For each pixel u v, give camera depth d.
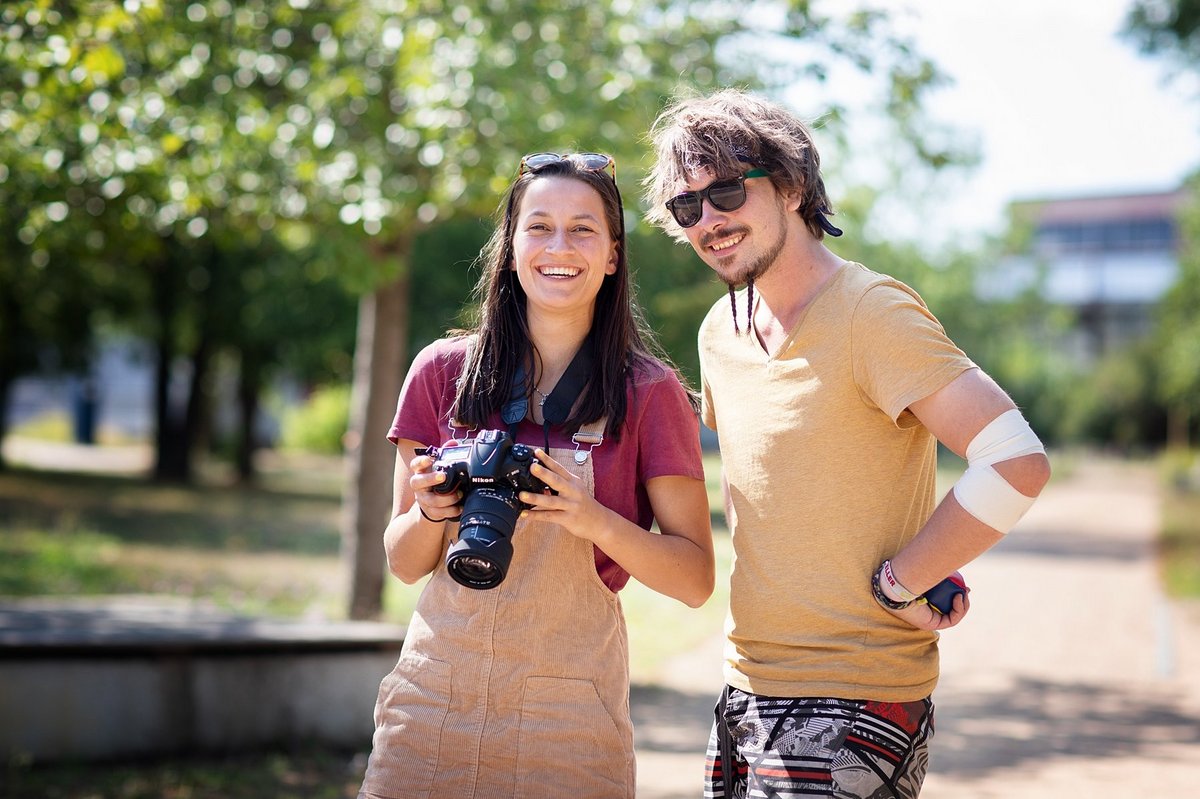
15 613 6.42
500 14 7.38
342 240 7.56
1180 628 10.91
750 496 2.54
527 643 2.45
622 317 2.58
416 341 18.44
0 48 5.33
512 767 2.44
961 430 2.33
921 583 2.36
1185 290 29.78
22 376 24.58
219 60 7.28
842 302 2.46
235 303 22.48
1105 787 5.55
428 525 2.49
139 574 11.73
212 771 5.29
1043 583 14.24
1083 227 90.06
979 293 36.22
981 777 5.74
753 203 2.49
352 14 7.30
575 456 2.51
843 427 2.45
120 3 5.31
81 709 5.31
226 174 7.37
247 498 22.69
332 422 43.03
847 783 2.38
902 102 8.07
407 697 2.50
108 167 6.74
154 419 25.61
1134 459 64.81
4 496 18.67
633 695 7.58
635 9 7.92
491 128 7.00
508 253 2.61
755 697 2.53
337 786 5.15
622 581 2.61
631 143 7.05
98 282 21.84
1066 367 72.56
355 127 7.96
